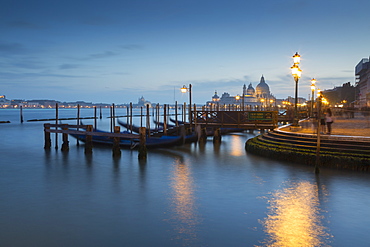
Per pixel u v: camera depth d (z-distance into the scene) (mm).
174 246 10242
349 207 13344
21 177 20047
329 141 22094
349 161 19547
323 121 25469
